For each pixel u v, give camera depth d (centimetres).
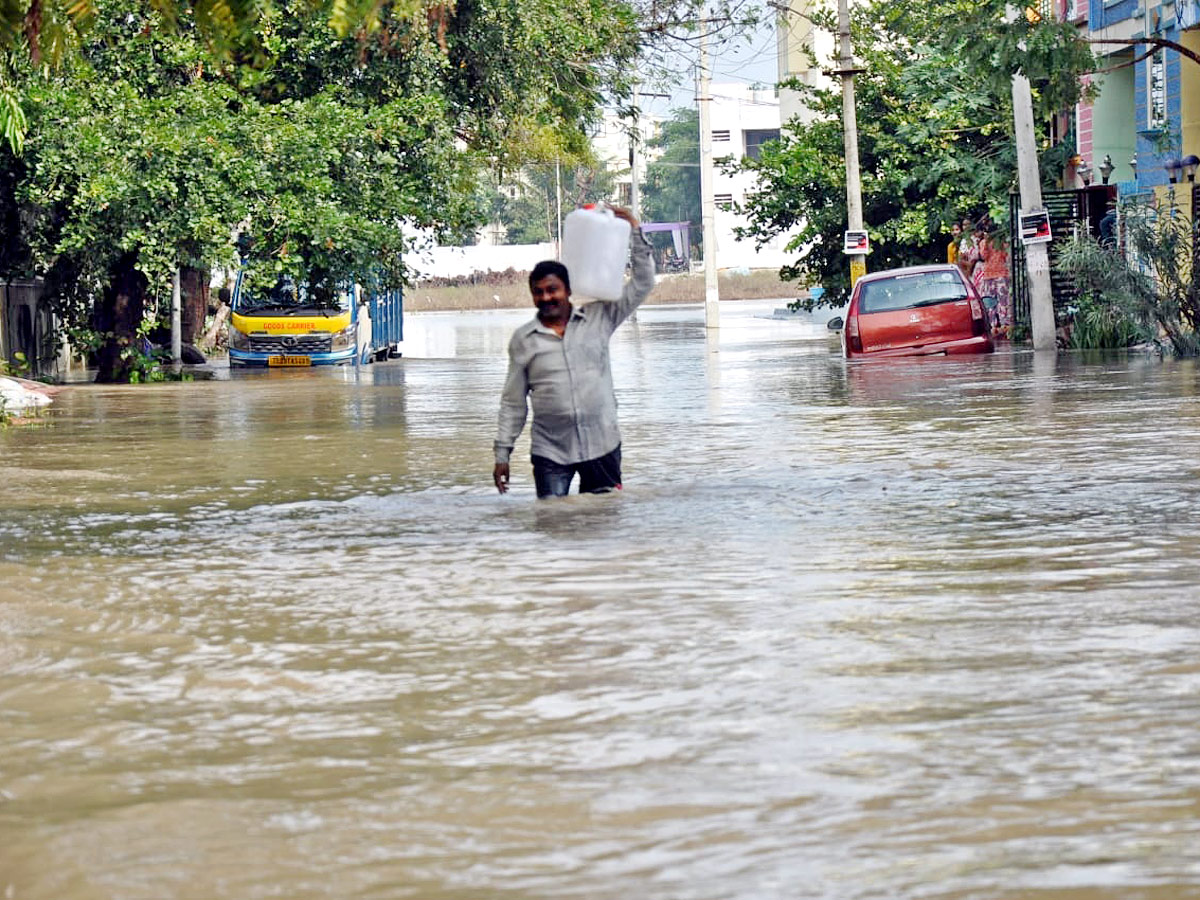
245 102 3139
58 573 833
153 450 1550
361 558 862
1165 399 1766
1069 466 1193
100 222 2991
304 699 559
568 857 397
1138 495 1023
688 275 11344
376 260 3366
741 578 766
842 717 514
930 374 2389
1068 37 2467
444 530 957
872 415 1702
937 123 4038
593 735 503
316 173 3117
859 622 659
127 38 3025
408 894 377
